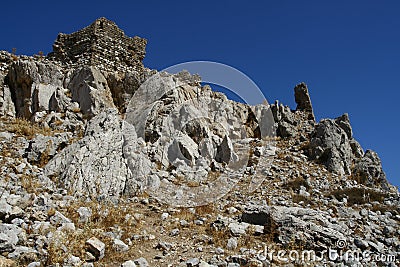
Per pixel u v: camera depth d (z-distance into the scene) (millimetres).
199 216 12992
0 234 7961
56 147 15148
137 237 10352
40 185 11875
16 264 7535
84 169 13383
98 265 8430
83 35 27141
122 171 14461
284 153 23344
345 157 22750
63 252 8312
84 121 20297
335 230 11820
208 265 8844
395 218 14883
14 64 22062
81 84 22109
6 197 9867
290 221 11453
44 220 9617
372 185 21250
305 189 17906
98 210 11406
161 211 13109
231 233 11117
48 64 22828
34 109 20969
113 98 23016
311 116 30594
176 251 9914
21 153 14805
